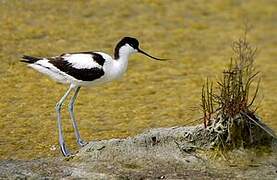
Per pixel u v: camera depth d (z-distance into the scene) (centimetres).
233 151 1253
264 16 2277
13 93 1602
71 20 2044
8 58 1778
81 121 1487
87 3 2167
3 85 1641
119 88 1688
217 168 1220
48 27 1977
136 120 1507
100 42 1931
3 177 1154
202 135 1267
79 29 1995
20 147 1347
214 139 1259
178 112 1555
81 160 1231
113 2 2205
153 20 2131
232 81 1292
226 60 1900
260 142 1277
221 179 1173
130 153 1241
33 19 2009
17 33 1916
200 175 1187
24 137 1395
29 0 2116
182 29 2097
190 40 2028
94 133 1425
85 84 1305
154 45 1966
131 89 1688
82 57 1286
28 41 1883
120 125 1475
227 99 1270
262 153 1260
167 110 1569
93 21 2061
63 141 1300
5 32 1912
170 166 1213
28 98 1584
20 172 1177
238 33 2112
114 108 1570
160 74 1792
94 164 1212
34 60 1320
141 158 1231
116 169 1194
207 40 2039
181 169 1206
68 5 2133
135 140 1266
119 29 2036
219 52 1961
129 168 1201
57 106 1305
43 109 1537
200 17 2203
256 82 1773
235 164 1231
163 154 1245
